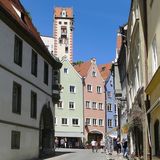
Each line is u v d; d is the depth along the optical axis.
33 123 36.03
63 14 147.00
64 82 83.31
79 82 85.19
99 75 89.88
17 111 32.09
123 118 43.19
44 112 40.25
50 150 42.03
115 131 52.16
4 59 29.08
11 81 30.36
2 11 28.41
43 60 40.09
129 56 32.19
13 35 31.17
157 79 17.28
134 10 26.48
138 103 25.11
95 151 53.97
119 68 47.78
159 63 17.14
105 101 89.44
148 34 20.80
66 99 83.00
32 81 35.91
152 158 20.53
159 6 16.86
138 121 25.00
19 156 31.88
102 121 88.31
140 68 23.69
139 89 23.98
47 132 42.09
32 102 36.34
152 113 20.09
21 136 32.50
